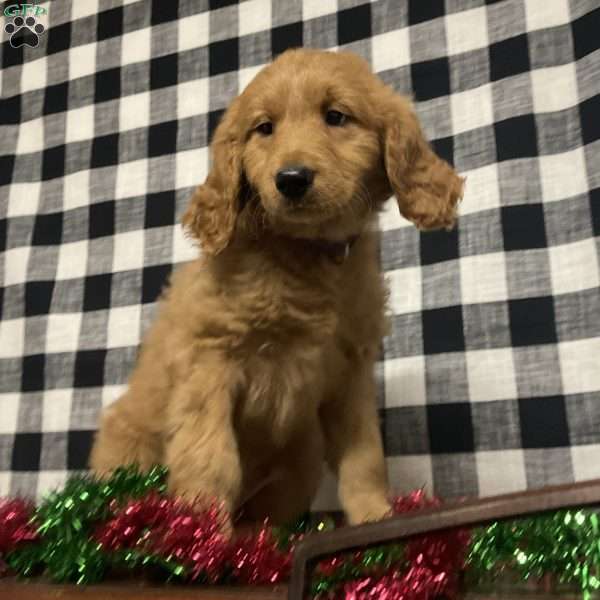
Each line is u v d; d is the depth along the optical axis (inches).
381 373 61.9
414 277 62.4
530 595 29.1
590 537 32.4
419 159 48.0
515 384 57.7
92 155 76.8
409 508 39.0
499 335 58.9
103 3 81.4
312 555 28.2
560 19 61.7
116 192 74.4
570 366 56.2
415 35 67.0
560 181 59.1
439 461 58.9
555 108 60.5
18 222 77.2
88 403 69.6
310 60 48.0
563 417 55.8
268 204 42.6
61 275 74.1
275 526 47.5
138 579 34.9
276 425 47.3
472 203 61.7
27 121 80.9
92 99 78.7
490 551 33.5
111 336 70.5
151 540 34.2
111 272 72.2
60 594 33.3
